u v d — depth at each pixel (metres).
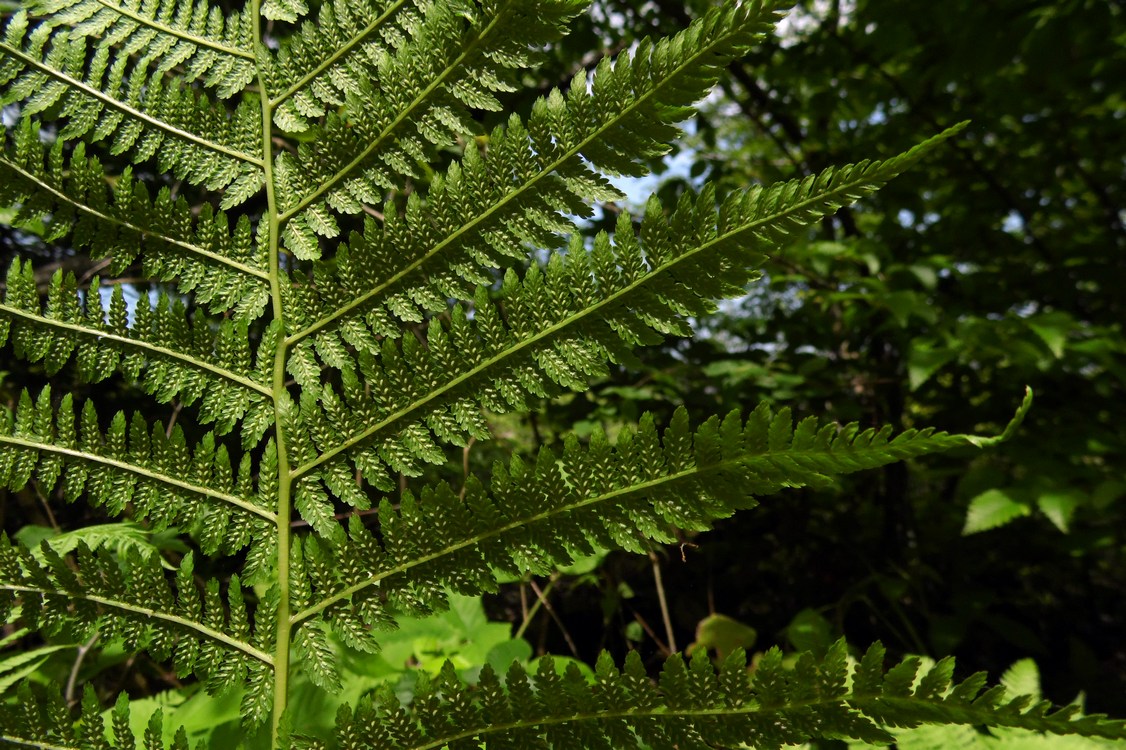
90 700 0.17
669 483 0.16
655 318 0.17
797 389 0.63
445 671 0.17
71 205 0.19
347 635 0.17
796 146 0.80
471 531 0.17
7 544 0.18
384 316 0.18
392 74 0.19
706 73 0.16
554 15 0.18
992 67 0.53
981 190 0.73
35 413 0.18
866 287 0.56
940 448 0.15
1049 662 0.72
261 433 0.19
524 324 0.18
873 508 0.82
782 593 0.74
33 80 0.19
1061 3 0.48
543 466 0.17
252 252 0.19
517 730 0.16
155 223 0.19
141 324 0.19
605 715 0.16
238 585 0.18
